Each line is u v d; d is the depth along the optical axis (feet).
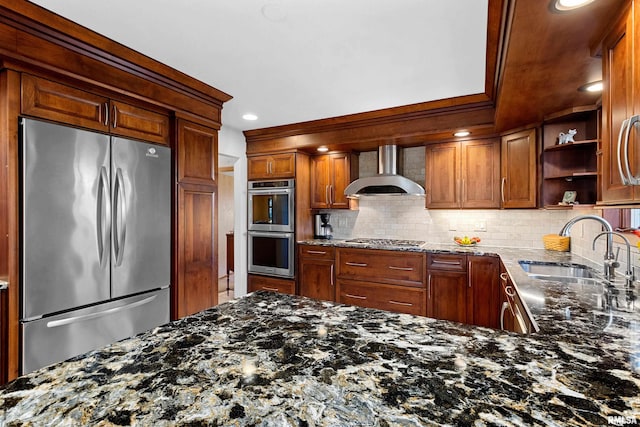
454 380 2.22
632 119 3.30
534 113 8.75
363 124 11.89
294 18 5.83
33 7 5.44
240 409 1.90
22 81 5.71
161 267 8.06
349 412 1.87
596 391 2.08
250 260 14.28
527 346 2.83
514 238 11.54
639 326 3.45
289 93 9.55
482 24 6.01
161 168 8.07
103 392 2.09
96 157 6.72
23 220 5.68
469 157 11.29
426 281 11.01
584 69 6.03
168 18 5.83
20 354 5.67
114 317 7.07
